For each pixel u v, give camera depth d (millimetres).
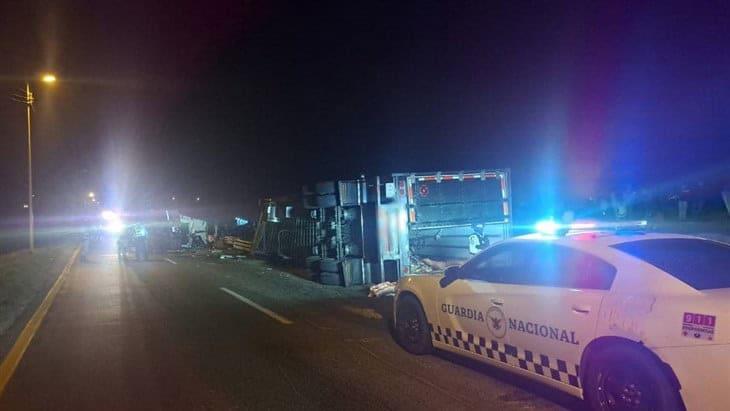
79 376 6883
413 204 14188
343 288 14516
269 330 9320
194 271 20516
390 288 12781
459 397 5793
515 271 5887
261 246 27328
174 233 32844
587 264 5168
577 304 5020
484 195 14852
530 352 5492
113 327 9875
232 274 19156
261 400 5871
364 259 14820
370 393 5988
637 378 4543
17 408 5801
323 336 8758
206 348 8148
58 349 8320
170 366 7242
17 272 17766
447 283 6691
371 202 14633
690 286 4477
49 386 6508
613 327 4691
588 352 4914
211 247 34500
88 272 20953
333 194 15273
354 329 9234
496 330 5879
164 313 11219
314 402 5773
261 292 14156
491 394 5863
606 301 4820
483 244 14242
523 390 5965
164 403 5855
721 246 5312
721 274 4766
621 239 5273
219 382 6508
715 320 4070
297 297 13102
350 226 15352
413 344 7398
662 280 4613
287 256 23188
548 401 5633
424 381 6324
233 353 7820
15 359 7789
